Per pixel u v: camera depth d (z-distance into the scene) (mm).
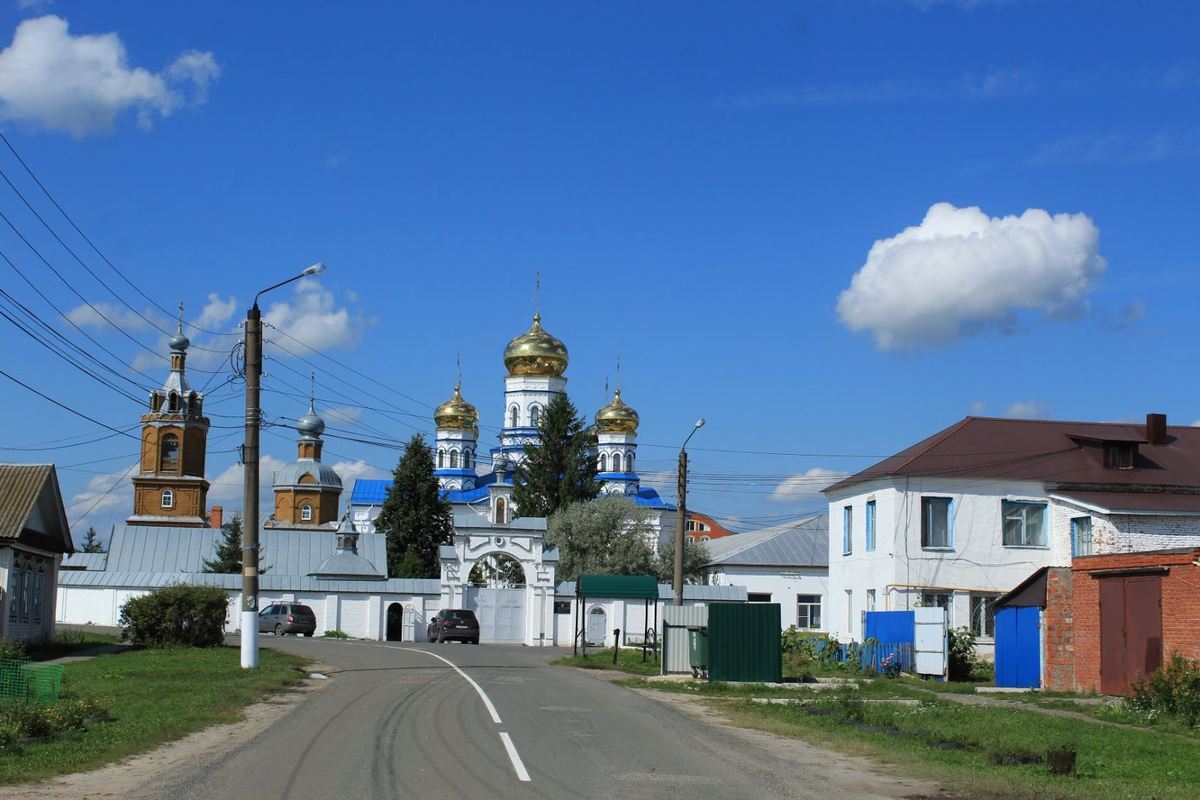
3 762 14766
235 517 80062
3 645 30188
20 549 39156
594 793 13539
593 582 41688
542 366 106938
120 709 20688
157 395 91375
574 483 93875
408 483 92062
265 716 20828
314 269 31406
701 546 80250
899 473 45156
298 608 62688
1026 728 21438
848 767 16516
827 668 40812
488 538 67500
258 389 32062
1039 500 45531
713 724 21344
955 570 44938
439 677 29719
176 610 39219
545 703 23453
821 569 70375
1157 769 16984
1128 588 29141
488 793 13305
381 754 16016
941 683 34344
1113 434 47219
